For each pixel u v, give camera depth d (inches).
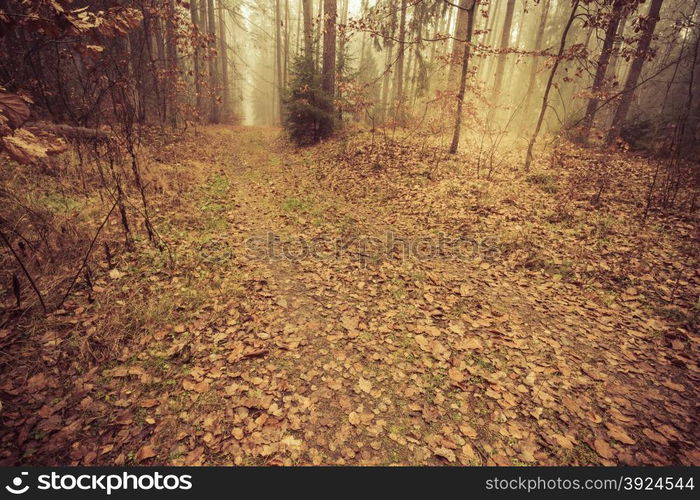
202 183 350.3
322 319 170.2
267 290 189.6
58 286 161.0
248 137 730.8
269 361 141.5
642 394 129.5
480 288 199.5
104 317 149.5
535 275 211.0
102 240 202.8
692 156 422.0
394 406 124.7
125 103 245.1
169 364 134.6
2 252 169.3
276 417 117.7
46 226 189.6
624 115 508.4
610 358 146.9
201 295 175.6
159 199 284.0
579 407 124.5
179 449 105.3
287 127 613.0
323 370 139.1
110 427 108.7
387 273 214.2
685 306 171.9
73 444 102.3
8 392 112.3
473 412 122.9
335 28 542.9
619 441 112.3
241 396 124.4
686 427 116.8
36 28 95.8
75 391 117.6
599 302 183.5
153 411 115.7
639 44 370.3
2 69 314.2
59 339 134.3
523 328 166.2
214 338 150.6
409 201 329.4
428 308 180.9
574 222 269.7
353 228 277.9
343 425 116.6
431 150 466.6
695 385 132.4
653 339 155.7
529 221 276.1
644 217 266.4
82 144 302.2
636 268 204.4
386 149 468.4
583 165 424.2
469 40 399.2
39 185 246.1
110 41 346.6
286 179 410.9
